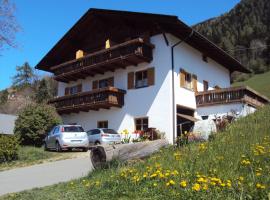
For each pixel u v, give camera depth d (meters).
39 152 19.33
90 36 29.44
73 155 18.89
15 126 23.67
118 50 24.59
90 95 25.97
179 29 23.42
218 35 86.44
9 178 12.84
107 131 22.58
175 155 8.54
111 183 7.66
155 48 24.34
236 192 6.02
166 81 23.34
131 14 24.61
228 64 31.95
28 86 62.91
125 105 25.28
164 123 22.92
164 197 6.35
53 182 11.30
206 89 27.97
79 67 27.52
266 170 6.98
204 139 11.41
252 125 12.13
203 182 6.35
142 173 7.79
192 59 26.25
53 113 24.25
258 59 72.88
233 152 8.39
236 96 23.94
